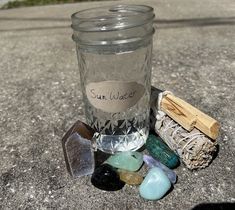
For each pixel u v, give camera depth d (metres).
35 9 0.60
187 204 0.15
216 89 0.25
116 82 0.16
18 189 0.17
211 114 0.22
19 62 0.34
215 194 0.16
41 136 0.21
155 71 0.29
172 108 0.17
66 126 0.22
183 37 0.38
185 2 0.54
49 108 0.24
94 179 0.16
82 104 0.24
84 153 0.17
